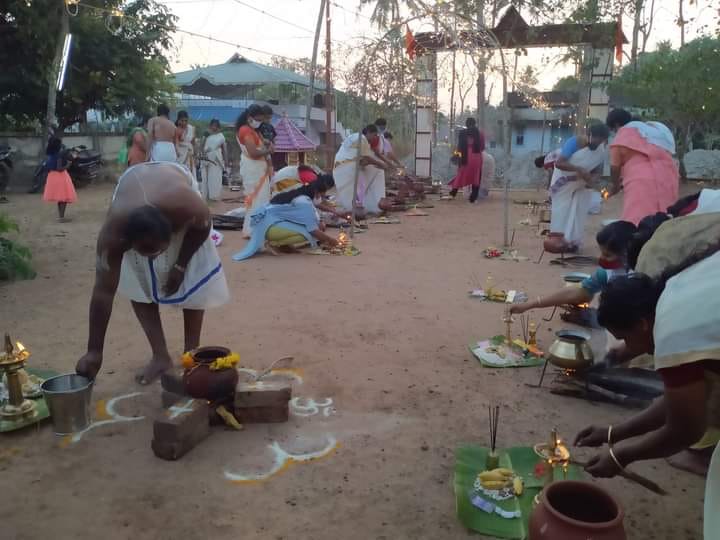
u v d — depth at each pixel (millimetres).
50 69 16875
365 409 4039
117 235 3641
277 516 2957
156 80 20594
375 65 14078
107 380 4402
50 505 3021
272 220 8453
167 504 3035
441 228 11070
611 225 4328
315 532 2848
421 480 3268
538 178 19484
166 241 3557
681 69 15602
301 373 4570
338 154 11969
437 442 3643
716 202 3205
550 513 2359
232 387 3805
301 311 6000
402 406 4082
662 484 3242
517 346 4965
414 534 2844
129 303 6184
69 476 3266
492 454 3252
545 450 3037
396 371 4629
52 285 6930
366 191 12375
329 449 3553
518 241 9844
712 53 15359
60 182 11258
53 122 16734
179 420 3412
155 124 9273
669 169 5680
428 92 17328
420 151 17781
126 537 2801
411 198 14492
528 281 7258
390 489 3184
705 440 2871
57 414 3643
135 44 18922
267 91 32188
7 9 15703
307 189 8633
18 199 15008
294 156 15930
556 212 8383
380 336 5348
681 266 2262
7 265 7066
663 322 2090
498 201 15148
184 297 4234
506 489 3092
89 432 3707
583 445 2842
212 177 14562
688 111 16391
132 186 3869
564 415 3980
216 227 10688
